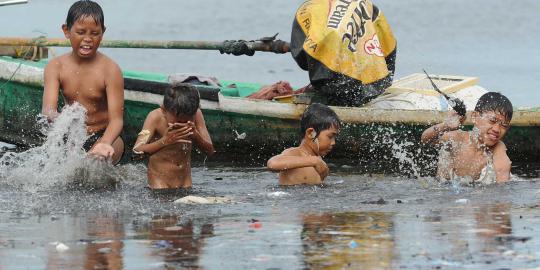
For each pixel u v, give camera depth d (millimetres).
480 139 25219
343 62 27875
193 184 24859
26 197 22469
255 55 49656
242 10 61906
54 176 24812
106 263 16109
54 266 15945
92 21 25750
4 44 30344
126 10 62312
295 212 20500
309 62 27953
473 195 22531
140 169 26203
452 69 45656
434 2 62156
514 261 16109
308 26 28453
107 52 50344
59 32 53781
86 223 19375
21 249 17094
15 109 30891
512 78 43031
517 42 52875
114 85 26203
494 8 60344
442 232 18250
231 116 29172
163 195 22953
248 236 18047
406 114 27781
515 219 19422
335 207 21078
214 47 30703
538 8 59969
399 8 61094
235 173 27016
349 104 28656
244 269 15742
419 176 26078
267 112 28734
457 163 25453
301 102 28594
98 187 24109
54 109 25719
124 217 20031
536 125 27797
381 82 28281
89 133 26297
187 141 23812
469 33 54969
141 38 53750
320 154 25672
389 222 19266
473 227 18672
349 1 28688
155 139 24547
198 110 24984
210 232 18406
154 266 15914
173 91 23922
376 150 28547
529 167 27969
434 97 29688
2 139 31672
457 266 15836
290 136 28969
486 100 25125
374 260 16234
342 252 16766
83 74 26109
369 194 22844
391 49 29594
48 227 18984
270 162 24859
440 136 25812
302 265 15945
